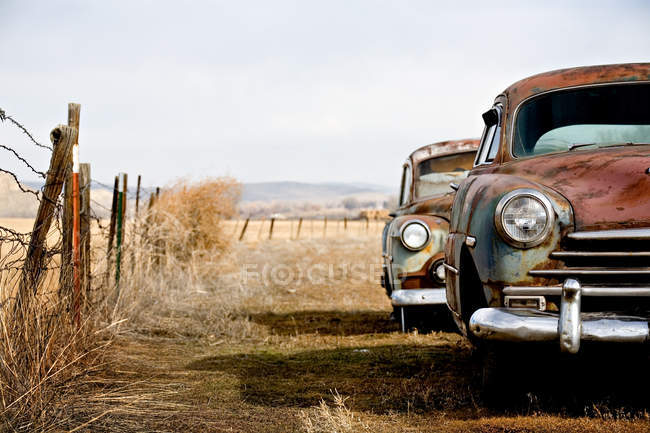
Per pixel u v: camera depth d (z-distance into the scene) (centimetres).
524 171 724
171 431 673
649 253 607
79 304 979
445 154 1450
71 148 877
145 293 1457
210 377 938
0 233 825
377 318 1558
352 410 761
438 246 1212
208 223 2380
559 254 632
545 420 660
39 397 688
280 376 948
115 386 850
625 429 621
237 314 1614
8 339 732
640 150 711
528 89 849
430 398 798
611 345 608
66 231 955
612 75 837
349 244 5147
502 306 660
